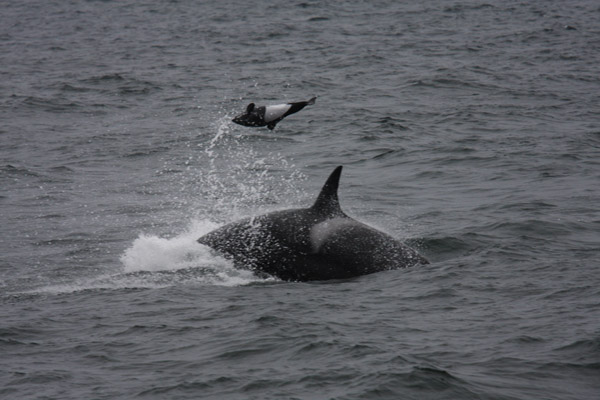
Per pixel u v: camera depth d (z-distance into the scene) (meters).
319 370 35.06
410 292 47.00
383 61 177.62
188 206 73.12
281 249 53.25
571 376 34.03
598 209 66.56
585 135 101.50
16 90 145.38
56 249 60.16
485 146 96.19
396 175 83.81
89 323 43.00
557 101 129.38
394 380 33.56
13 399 33.50
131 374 35.69
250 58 187.88
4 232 65.06
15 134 109.00
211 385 34.06
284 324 41.03
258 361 36.50
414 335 39.16
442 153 93.06
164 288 49.97
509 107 124.44
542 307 42.88
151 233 64.19
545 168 84.00
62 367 36.88
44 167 89.75
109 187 80.88
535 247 55.81
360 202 72.50
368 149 97.00
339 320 41.78
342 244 52.97
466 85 145.38
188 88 147.25
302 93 141.00
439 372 34.06
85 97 139.00
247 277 52.50
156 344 39.31
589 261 51.84
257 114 43.16
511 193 73.75
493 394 32.47
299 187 80.25
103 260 57.09
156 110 126.88
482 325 40.38
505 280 48.25
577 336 37.91
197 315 43.62
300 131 109.12
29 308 46.34
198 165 91.06
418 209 69.31
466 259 53.62
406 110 123.25
